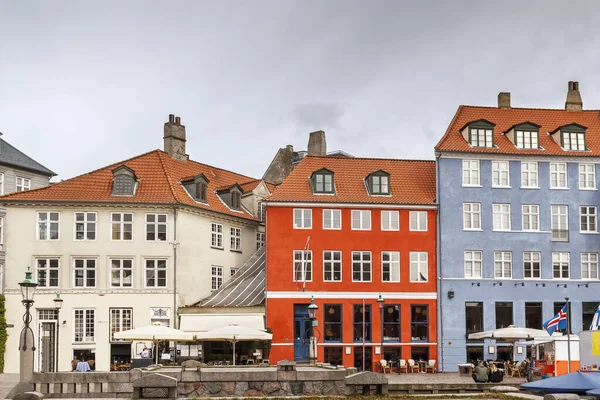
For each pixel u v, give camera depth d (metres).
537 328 52.09
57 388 28.56
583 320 52.41
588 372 22.72
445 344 50.75
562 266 52.81
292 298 50.12
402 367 48.38
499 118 55.41
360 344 50.19
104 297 49.75
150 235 50.84
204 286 53.16
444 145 52.66
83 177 51.94
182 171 56.06
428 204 51.91
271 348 49.41
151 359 43.47
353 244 51.19
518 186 52.94
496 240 52.31
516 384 34.69
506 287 52.00
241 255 57.62
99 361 49.19
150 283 50.50
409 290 51.19
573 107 57.09
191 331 49.38
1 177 57.84
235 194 57.75
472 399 24.31
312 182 52.03
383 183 52.53
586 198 53.44
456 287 51.56
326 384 26.48
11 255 49.62
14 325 49.22
